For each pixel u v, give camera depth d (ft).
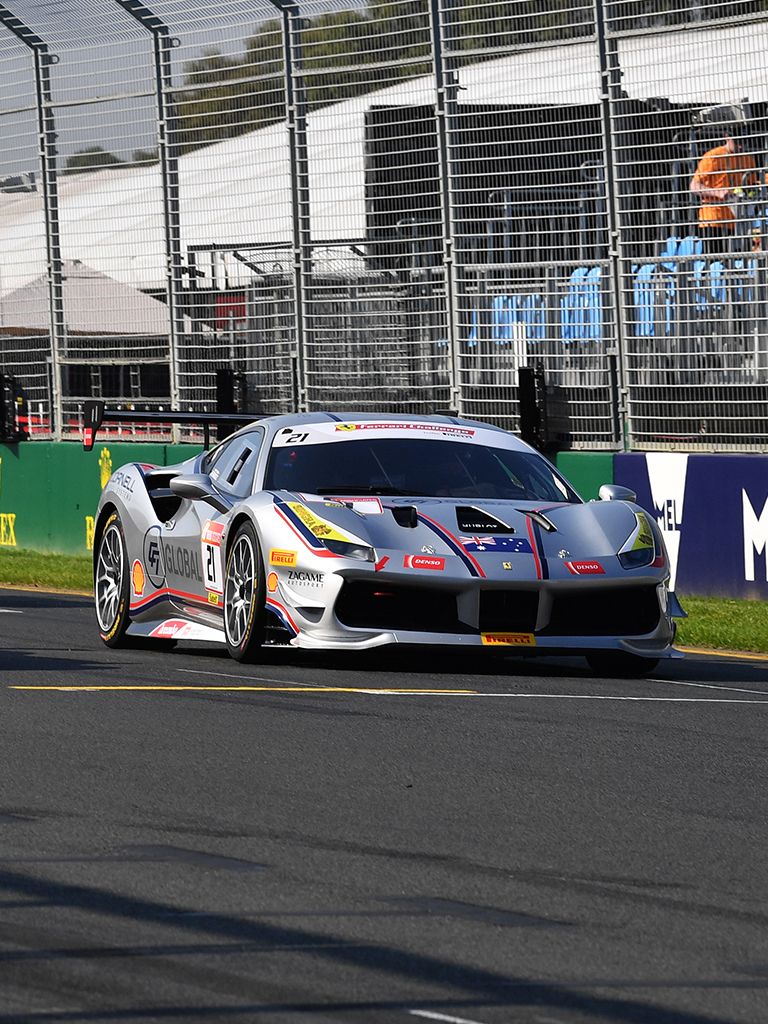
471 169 168.04
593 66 158.40
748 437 149.18
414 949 39.86
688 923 42.86
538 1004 35.88
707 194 151.02
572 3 160.45
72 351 212.23
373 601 91.35
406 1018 34.71
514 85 164.35
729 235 149.79
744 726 76.38
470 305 169.89
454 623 90.68
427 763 64.44
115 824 53.06
